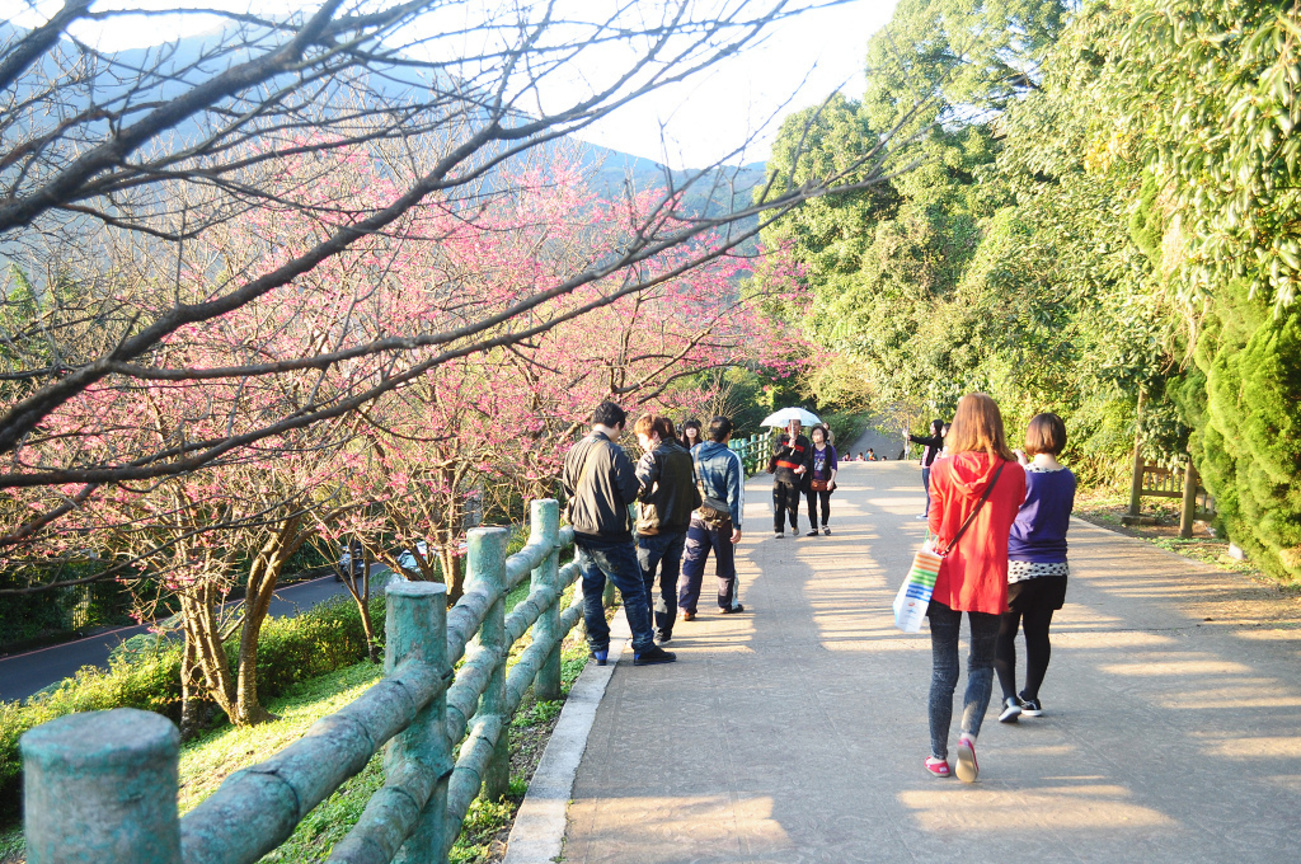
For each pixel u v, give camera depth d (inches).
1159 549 434.0
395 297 277.7
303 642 527.5
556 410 386.6
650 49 76.7
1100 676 225.6
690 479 263.1
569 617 241.6
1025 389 761.0
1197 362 355.9
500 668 157.2
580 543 239.0
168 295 236.7
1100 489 741.3
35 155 79.4
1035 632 192.1
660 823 146.0
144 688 452.8
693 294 420.8
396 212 75.6
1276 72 185.0
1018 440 826.8
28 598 712.4
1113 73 297.0
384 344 73.5
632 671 235.9
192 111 69.6
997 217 791.7
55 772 45.7
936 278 909.2
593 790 159.6
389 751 107.5
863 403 1403.8
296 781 67.0
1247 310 309.7
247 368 72.5
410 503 389.7
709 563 414.3
